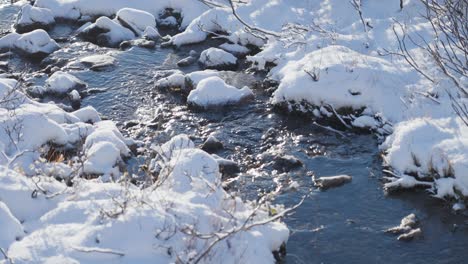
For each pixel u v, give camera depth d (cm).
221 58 1320
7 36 1436
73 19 1596
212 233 560
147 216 569
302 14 1418
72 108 1142
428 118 977
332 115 1082
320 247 761
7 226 554
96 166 845
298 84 1113
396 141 941
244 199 859
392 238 782
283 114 1118
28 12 1548
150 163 859
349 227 803
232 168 945
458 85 940
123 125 1095
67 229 565
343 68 1112
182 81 1216
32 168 681
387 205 852
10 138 819
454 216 826
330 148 1009
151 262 543
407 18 1293
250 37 1391
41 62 1361
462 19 1066
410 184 880
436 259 748
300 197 869
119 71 1307
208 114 1128
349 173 931
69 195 630
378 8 1370
